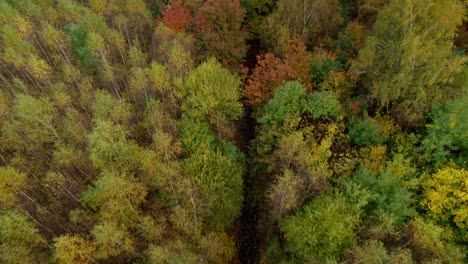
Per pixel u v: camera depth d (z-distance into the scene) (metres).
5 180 30.17
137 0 47.28
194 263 26.97
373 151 30.61
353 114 34.72
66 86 41.72
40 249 28.78
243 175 37.47
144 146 36.06
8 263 26.06
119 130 33.22
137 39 46.69
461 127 28.47
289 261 27.98
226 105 36.59
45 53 46.25
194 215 29.55
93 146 33.78
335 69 38.72
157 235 27.95
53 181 32.88
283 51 42.03
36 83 45.25
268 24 46.19
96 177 33.50
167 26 42.97
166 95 39.09
